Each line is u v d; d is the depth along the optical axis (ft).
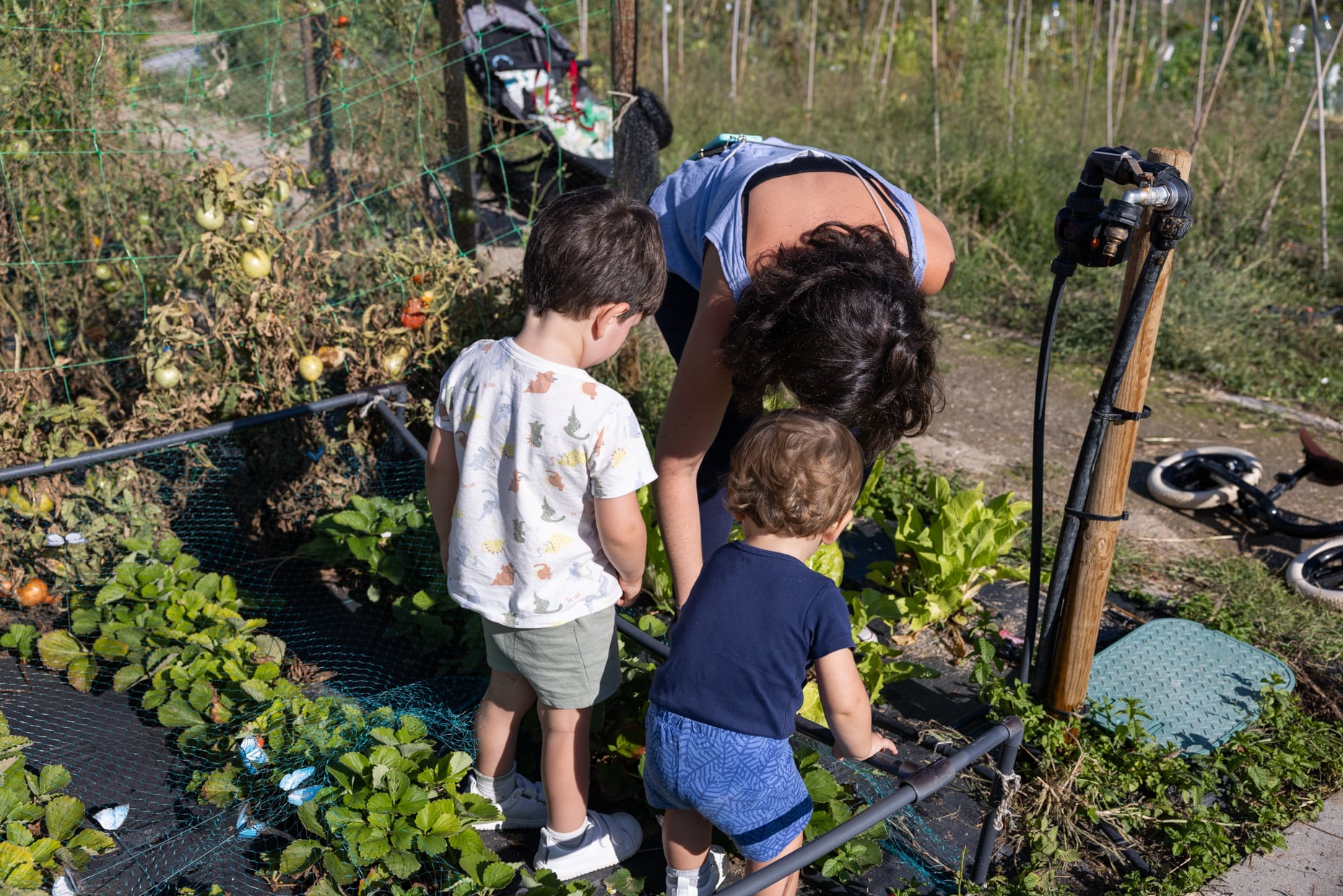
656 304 6.74
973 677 9.24
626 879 7.67
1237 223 21.35
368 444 12.08
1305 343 18.71
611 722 8.91
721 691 6.40
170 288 12.32
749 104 29.04
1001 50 32.07
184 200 15.39
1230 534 13.58
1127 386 7.82
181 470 11.53
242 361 11.86
